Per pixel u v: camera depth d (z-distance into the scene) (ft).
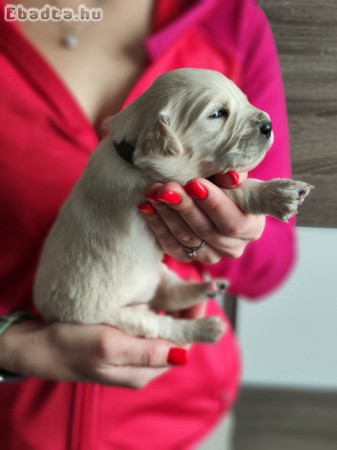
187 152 3.46
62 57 4.61
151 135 3.40
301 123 3.32
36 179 4.42
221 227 3.30
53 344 3.94
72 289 3.96
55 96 4.38
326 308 8.46
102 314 4.00
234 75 3.97
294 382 10.11
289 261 5.46
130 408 4.75
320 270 7.67
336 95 3.27
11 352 3.95
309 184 3.24
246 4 4.37
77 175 4.45
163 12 4.66
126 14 4.65
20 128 4.38
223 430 5.49
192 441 5.09
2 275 4.54
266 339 9.64
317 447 8.69
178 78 3.51
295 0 3.22
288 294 9.10
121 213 3.76
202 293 4.41
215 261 3.62
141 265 3.93
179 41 4.41
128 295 4.00
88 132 4.45
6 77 4.35
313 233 7.25
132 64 4.62
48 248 4.14
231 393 5.50
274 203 3.24
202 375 5.07
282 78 3.31
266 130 3.34
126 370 3.98
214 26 4.38
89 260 3.91
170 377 4.88
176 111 3.43
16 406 4.52
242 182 3.40
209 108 3.37
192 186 3.17
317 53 3.25
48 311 4.11
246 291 5.64
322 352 9.71
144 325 4.06
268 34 3.77
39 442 4.56
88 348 3.87
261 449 8.74
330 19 3.22
